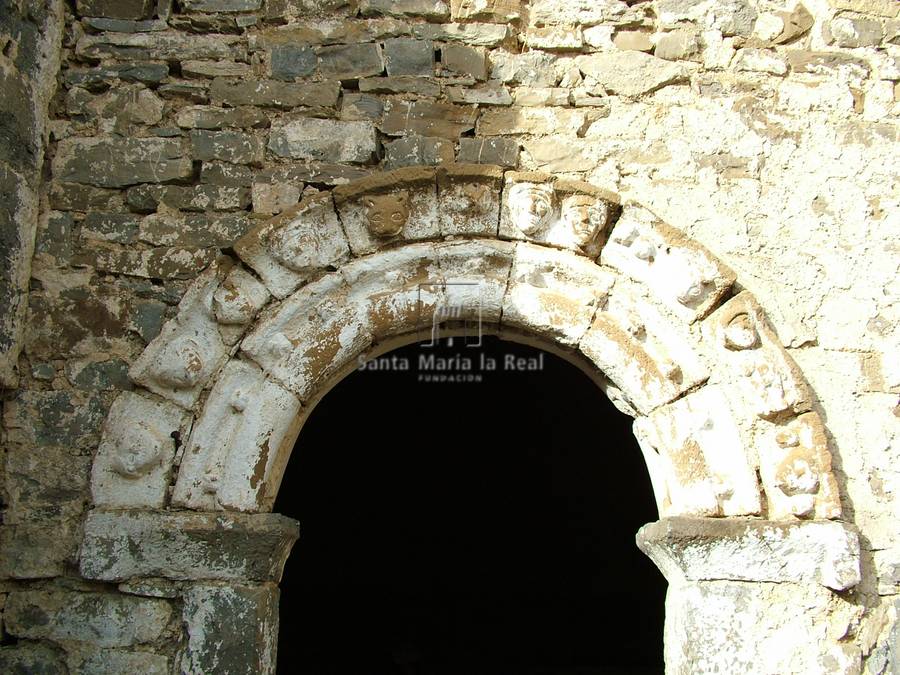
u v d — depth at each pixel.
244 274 3.65
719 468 3.54
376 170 3.83
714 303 3.68
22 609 3.41
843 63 4.01
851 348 3.75
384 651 7.53
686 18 4.02
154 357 3.59
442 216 3.74
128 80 3.89
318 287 3.65
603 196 3.74
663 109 3.93
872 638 3.42
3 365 3.49
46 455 3.55
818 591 3.40
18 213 3.61
